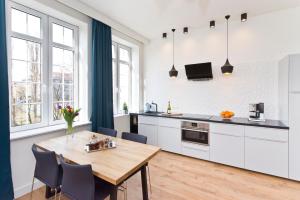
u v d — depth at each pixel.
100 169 1.44
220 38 3.68
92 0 2.79
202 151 3.37
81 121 3.25
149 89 4.75
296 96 2.49
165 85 4.47
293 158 2.54
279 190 2.40
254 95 3.35
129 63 4.71
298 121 2.49
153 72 4.66
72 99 3.23
